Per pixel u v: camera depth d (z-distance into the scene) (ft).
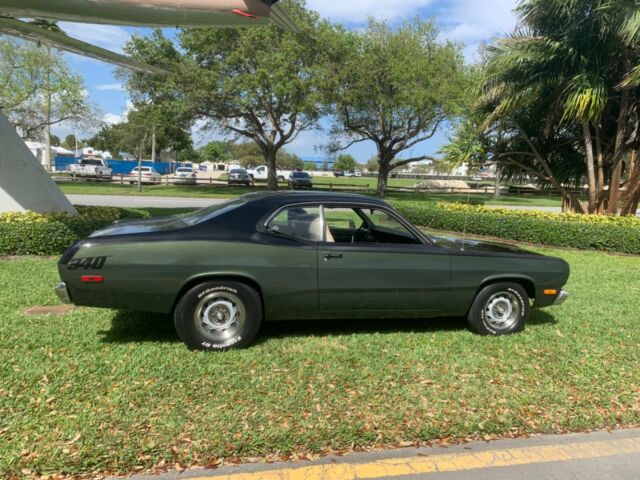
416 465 9.31
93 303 13.33
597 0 33.12
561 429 10.75
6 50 82.89
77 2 18.78
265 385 11.94
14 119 100.22
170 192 95.96
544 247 37.50
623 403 11.80
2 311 16.80
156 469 8.83
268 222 14.38
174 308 13.83
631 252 34.83
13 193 29.58
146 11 19.36
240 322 14.15
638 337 16.48
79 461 8.75
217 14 19.31
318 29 87.86
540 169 46.06
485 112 42.04
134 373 12.23
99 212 32.86
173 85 84.94
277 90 79.87
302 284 14.25
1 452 8.86
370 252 14.74
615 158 39.45
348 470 9.05
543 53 35.24
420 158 108.37
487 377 12.94
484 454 9.76
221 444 9.47
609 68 37.29
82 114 102.89
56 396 10.94
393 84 90.99
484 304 16.05
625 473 9.37
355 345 14.88
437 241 16.98
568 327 17.37
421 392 11.93
